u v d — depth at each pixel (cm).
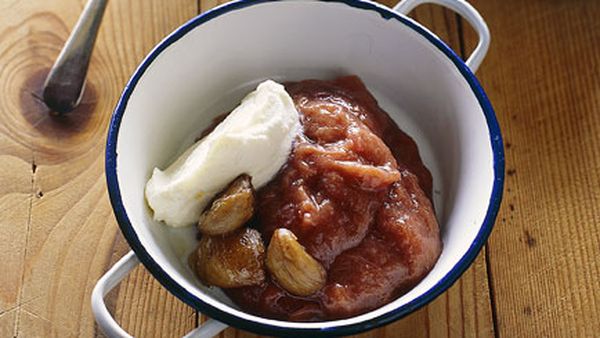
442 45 40
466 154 39
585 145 44
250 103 38
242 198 35
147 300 39
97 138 43
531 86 46
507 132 44
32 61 45
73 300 39
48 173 42
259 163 37
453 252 36
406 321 39
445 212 40
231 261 35
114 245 40
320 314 36
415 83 42
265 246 37
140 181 37
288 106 38
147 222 37
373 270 36
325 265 37
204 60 41
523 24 48
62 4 47
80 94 44
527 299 40
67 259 40
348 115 39
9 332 38
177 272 35
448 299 40
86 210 41
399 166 40
